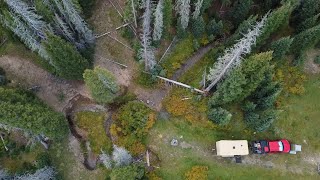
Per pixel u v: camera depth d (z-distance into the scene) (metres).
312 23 60.34
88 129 60.25
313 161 59.12
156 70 60.62
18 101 51.84
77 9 54.75
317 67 64.94
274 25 55.78
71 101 61.72
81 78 60.41
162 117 59.97
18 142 60.22
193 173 56.75
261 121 55.41
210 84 58.62
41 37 54.81
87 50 61.28
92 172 58.72
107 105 60.94
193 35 63.97
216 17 65.06
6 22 52.59
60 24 53.38
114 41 63.88
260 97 57.12
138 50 58.06
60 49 50.53
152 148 58.44
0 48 63.91
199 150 58.53
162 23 55.88
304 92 62.75
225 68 52.41
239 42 49.22
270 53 48.75
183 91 61.16
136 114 58.66
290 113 61.38
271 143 57.75
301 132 60.56
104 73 49.94
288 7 54.06
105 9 65.19
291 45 60.78
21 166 58.84
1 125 51.19
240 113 59.69
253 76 51.69
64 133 56.91
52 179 56.41
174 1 62.06
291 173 58.28
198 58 64.38
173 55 63.47
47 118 51.38
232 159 58.19
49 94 61.75
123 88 61.75
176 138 58.91
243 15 61.88
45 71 62.66
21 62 63.00
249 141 59.03
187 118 59.41
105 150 58.75
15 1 49.62
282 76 62.88
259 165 58.19
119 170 50.22
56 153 59.50
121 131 58.81
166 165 57.75
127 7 58.03
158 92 61.59
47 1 53.06
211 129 59.38
